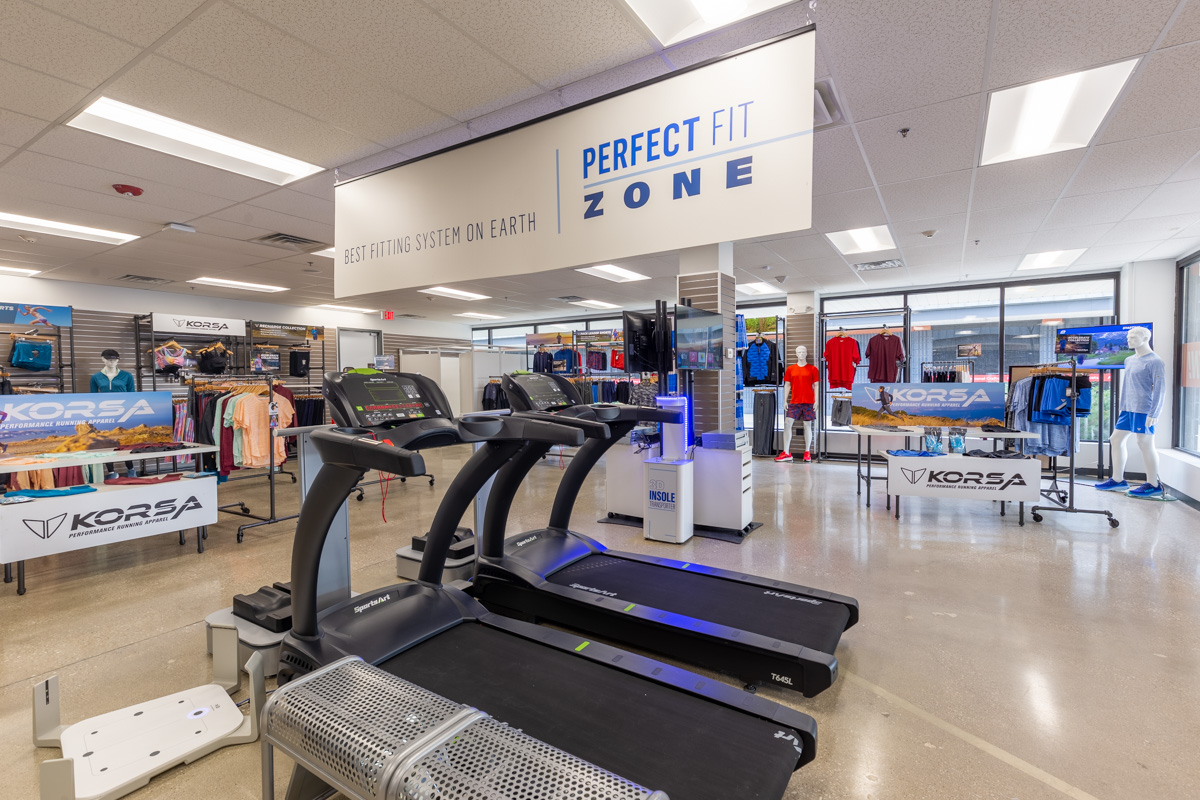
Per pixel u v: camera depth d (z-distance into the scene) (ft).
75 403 14.93
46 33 7.66
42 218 16.17
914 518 17.34
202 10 7.30
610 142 7.95
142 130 11.04
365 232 10.69
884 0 7.27
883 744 6.77
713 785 4.92
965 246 19.93
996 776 6.20
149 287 27.37
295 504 19.94
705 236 7.22
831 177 13.26
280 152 11.95
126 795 5.90
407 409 7.65
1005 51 8.37
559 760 4.00
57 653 9.09
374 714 4.65
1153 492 19.43
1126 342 17.69
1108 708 7.45
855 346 27.43
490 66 8.89
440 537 8.92
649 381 25.62
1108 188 13.96
